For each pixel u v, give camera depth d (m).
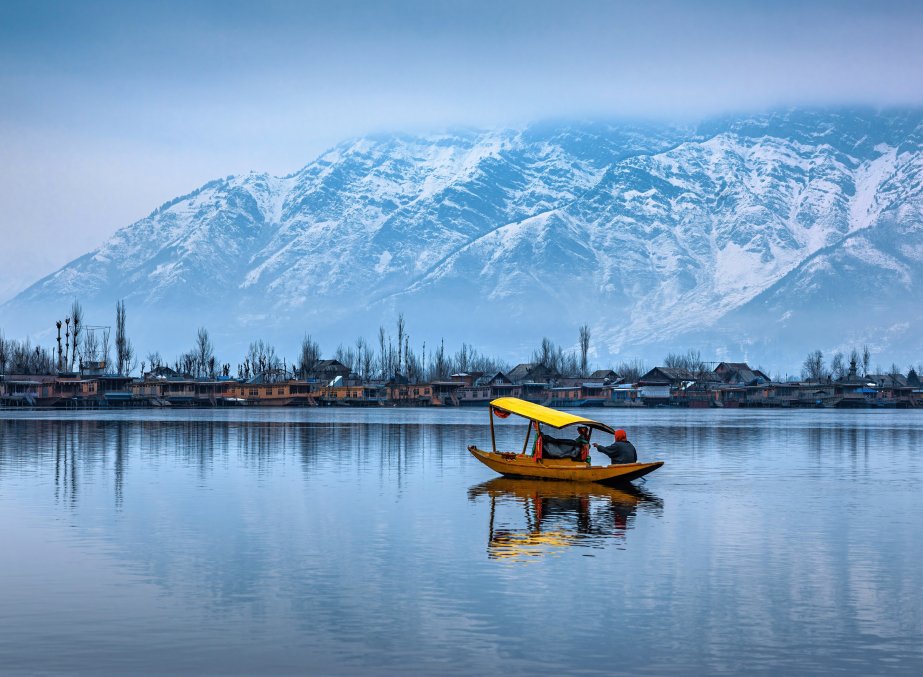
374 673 21.56
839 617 25.94
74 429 112.19
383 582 29.39
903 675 21.67
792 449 88.19
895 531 39.12
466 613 26.11
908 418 187.62
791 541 36.66
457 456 74.31
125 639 23.80
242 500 47.34
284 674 21.48
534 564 32.06
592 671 21.78
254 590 28.41
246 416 167.38
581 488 53.59
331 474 60.00
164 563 31.97
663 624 25.22
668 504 47.12
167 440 91.94
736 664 22.28
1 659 22.38
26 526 39.12
